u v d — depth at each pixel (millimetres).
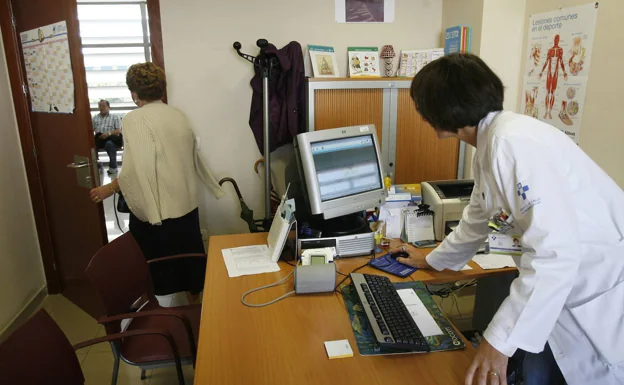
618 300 1229
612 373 1263
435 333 1359
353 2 3133
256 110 2992
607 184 1225
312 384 1156
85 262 2885
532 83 2664
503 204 1188
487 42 2750
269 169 2947
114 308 1824
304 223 1974
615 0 2086
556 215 1049
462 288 2980
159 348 1809
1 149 2738
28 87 2889
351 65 3084
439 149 3066
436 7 3240
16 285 2830
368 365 1228
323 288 1601
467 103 1169
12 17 2783
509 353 1069
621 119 2094
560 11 2418
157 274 2650
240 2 3016
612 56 2117
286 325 1419
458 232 1653
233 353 1284
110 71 5160
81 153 2574
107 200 5473
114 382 1801
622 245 1215
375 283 1579
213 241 2141
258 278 1744
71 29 2385
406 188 2283
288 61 2854
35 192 3064
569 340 1306
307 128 2902
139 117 2334
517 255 1323
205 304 1555
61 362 1372
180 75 3053
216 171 3240
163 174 2408
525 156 1081
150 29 2973
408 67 3150
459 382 1161
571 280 1044
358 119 2910
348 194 1934
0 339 2592
